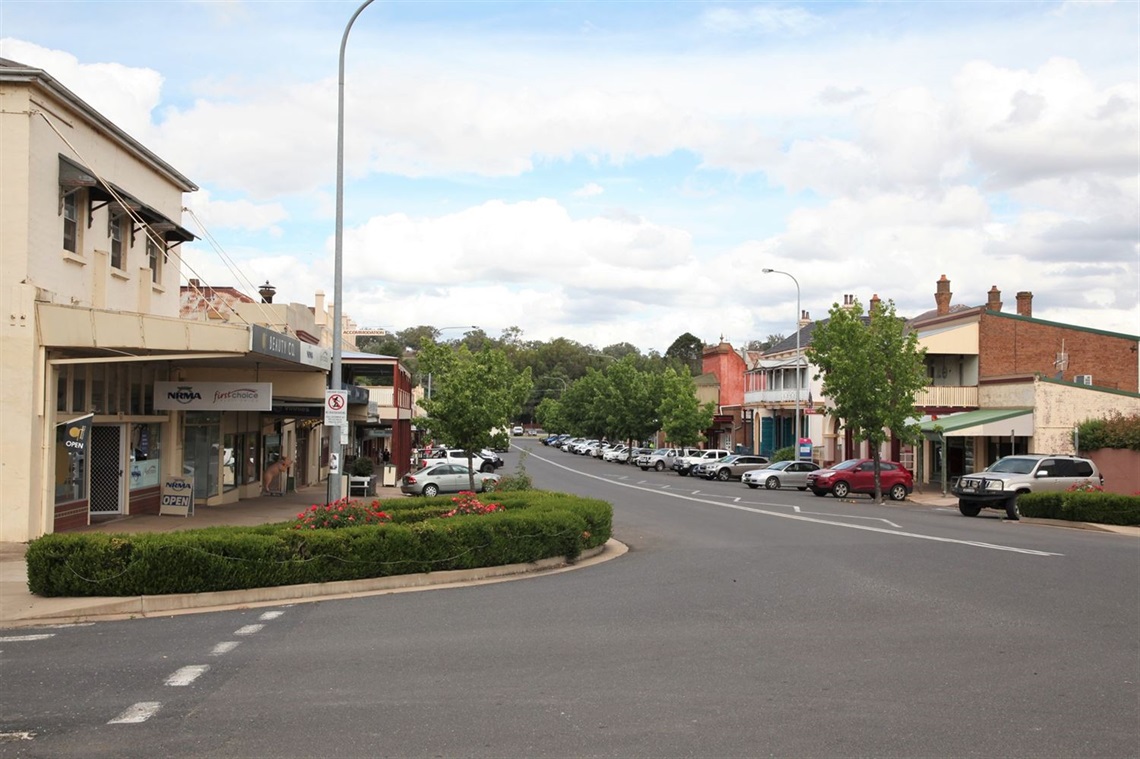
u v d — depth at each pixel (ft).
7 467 57.57
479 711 24.53
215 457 93.66
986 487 95.04
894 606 40.34
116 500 75.36
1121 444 115.65
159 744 21.88
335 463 64.49
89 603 39.34
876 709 24.76
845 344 127.54
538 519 53.67
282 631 35.45
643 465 221.87
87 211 68.44
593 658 30.68
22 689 26.78
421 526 49.06
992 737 22.43
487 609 40.27
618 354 601.62
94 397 69.41
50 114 62.54
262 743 21.94
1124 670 29.07
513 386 160.15
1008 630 35.14
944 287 185.98
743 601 41.93
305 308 137.59
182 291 123.65
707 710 24.62
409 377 200.44
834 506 109.19
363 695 26.12
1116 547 62.64
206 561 41.57
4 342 57.93
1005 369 152.05
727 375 263.70
